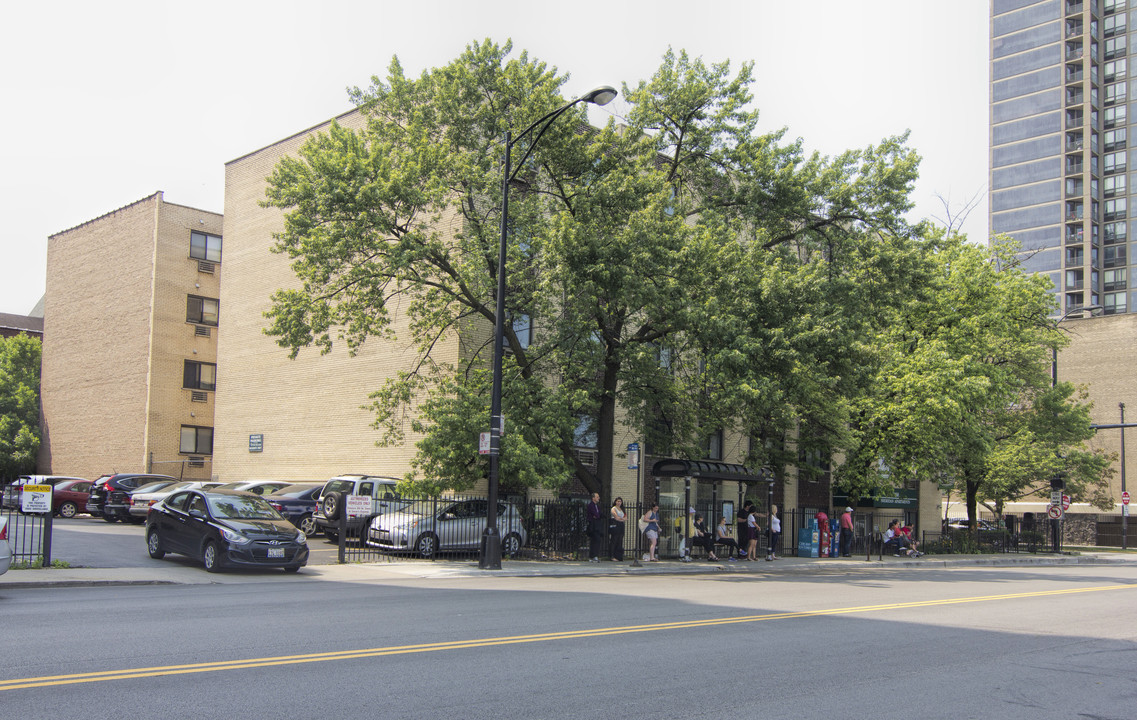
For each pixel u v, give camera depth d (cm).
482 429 2086
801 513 3200
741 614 1248
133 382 3966
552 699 683
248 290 3444
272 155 3428
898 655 947
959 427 3142
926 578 2216
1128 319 6275
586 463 2825
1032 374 3878
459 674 762
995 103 9988
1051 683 822
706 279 2186
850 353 2267
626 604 1338
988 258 3825
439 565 1980
